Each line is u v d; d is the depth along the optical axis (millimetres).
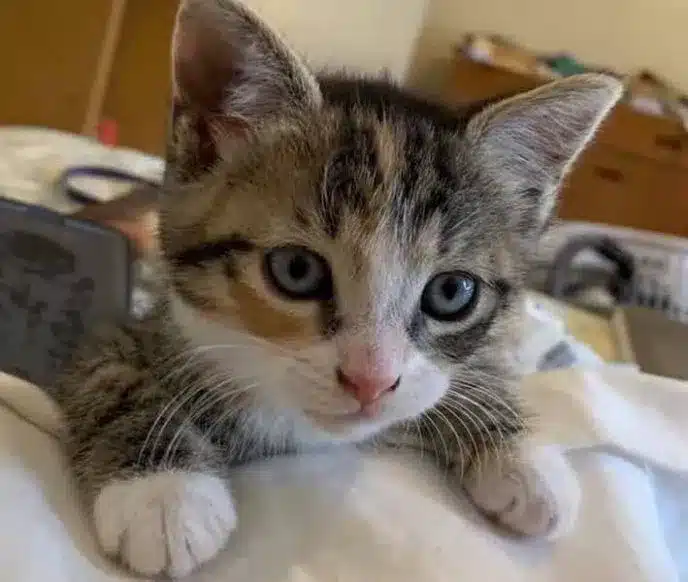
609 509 113
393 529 101
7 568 86
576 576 106
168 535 94
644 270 315
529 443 119
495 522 111
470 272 120
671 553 123
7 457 96
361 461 113
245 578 96
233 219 116
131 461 106
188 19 115
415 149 119
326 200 112
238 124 120
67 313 159
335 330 110
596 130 135
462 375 123
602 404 125
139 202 206
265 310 112
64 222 168
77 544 94
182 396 118
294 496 105
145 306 155
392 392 110
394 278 112
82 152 269
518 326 144
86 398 117
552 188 134
